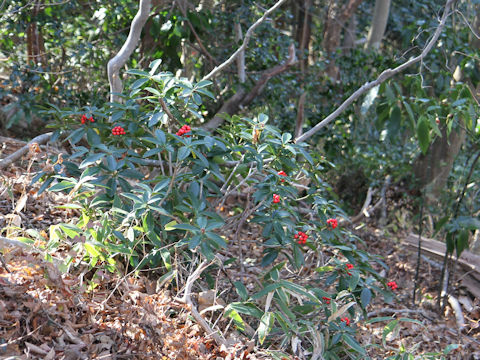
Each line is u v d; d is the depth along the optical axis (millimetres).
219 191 3117
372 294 3410
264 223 3438
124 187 2947
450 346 2953
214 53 5723
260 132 3188
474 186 5691
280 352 2678
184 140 2826
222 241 2543
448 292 4445
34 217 3273
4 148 4246
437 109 4219
